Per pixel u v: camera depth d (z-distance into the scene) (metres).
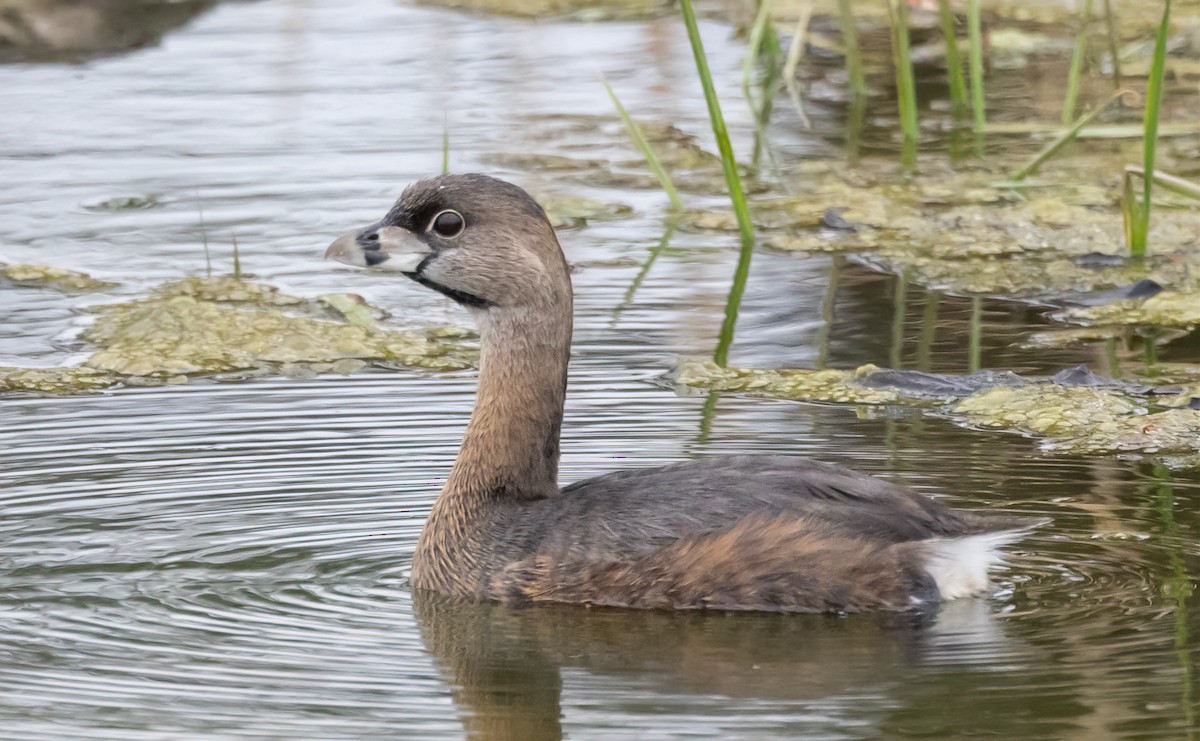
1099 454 11.79
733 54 26.28
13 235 18.41
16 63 26.31
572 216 19.25
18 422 12.69
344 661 8.71
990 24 27.02
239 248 17.92
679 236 18.48
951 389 13.41
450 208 10.22
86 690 8.29
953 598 9.38
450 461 11.62
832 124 22.83
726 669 8.57
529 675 8.53
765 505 9.45
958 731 7.80
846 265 17.31
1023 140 21.80
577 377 13.62
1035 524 9.29
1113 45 20.06
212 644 8.86
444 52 26.66
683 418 12.57
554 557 9.55
